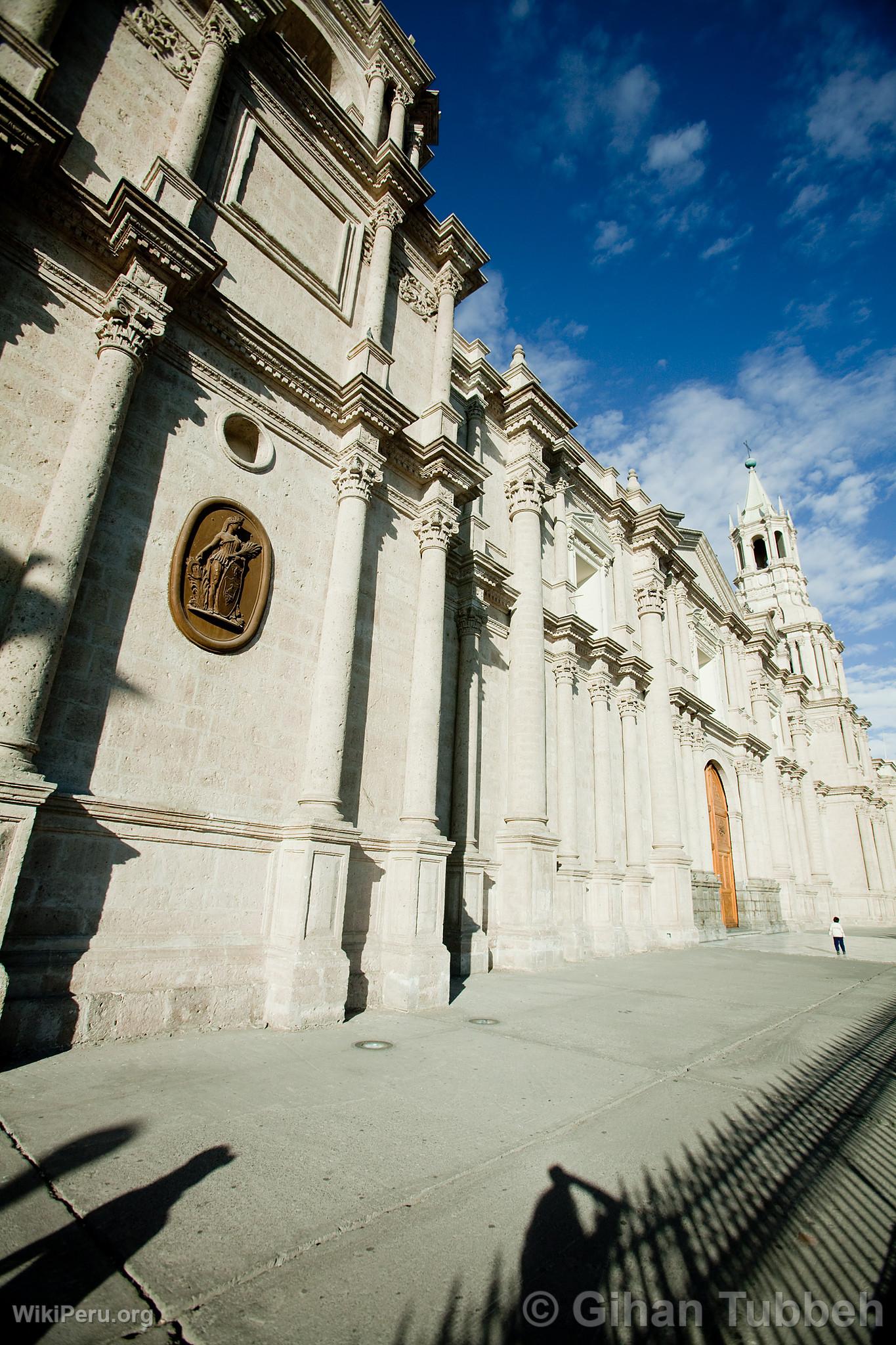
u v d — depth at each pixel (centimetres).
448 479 1159
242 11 944
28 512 655
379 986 881
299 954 744
